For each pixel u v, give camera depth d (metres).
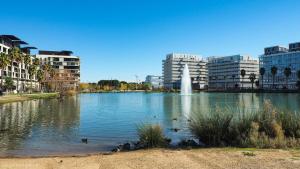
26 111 54.56
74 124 36.12
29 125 35.16
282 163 13.46
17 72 153.88
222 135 19.94
